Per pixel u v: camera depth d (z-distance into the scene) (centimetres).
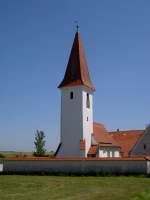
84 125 5812
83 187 3177
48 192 2867
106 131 7006
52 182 3631
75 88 5938
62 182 3622
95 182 3584
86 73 6172
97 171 4403
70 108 5928
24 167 4812
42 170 4703
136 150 6700
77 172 4500
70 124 5875
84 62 6200
